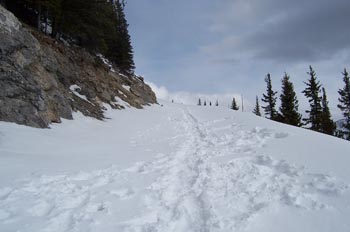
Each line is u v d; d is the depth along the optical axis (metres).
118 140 15.35
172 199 7.07
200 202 6.85
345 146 11.14
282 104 39.00
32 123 13.59
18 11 26.12
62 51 23.69
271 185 7.70
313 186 7.38
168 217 6.10
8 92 13.25
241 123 20.50
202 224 5.82
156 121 25.62
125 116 24.39
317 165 8.83
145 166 9.98
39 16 24.34
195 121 25.91
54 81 17.69
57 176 8.01
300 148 11.17
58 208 6.21
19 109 13.41
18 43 14.73
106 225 5.62
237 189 7.60
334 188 7.05
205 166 9.91
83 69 25.50
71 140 13.57
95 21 28.64
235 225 5.69
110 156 11.22
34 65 16.02
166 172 9.31
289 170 8.73
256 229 5.56
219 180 8.38
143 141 15.69
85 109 20.06
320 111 40.47
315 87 40.88
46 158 9.91
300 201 6.61
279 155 10.45
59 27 26.50
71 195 6.95
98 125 18.52
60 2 24.77
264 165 9.60
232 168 9.52
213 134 17.62
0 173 7.70
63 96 17.91
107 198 6.94
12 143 10.97
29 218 5.66
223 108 38.34
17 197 6.50
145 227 5.62
